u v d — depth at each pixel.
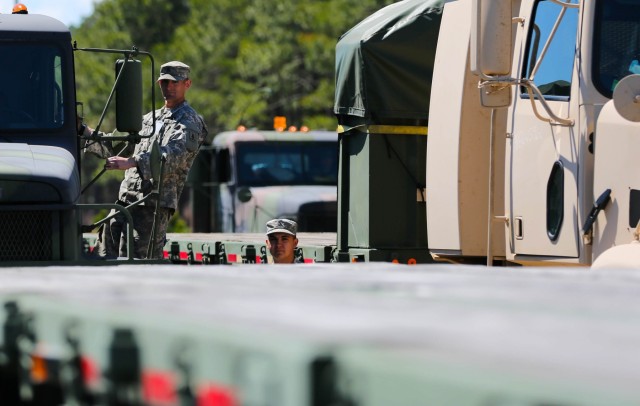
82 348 6.84
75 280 9.67
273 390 5.04
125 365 6.30
